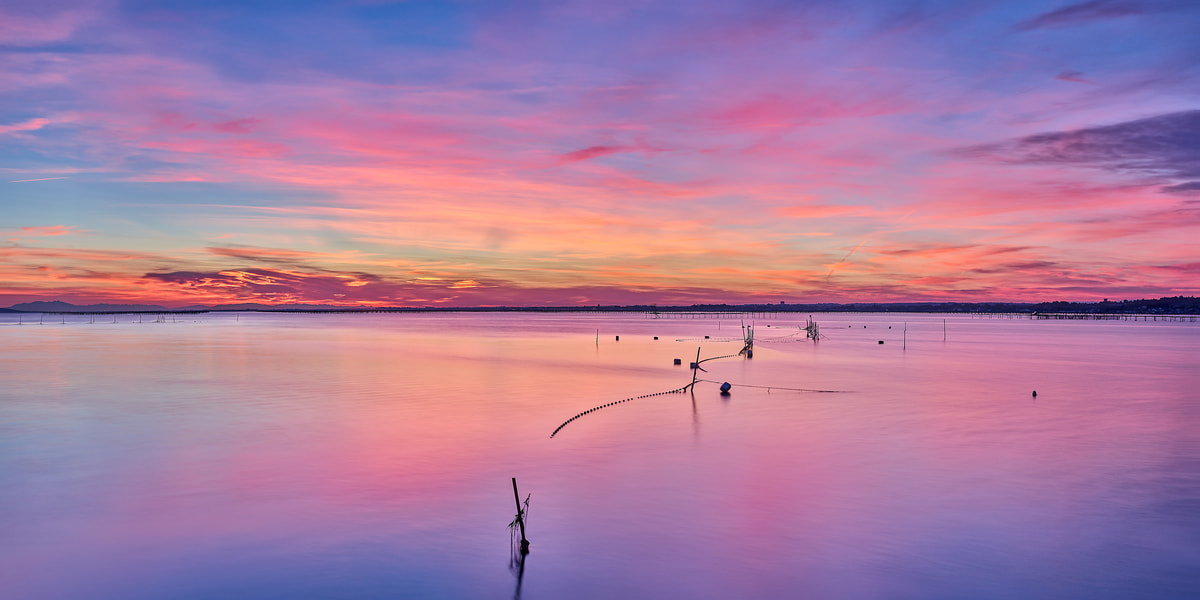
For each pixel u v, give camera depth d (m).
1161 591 16.27
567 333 149.38
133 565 17.48
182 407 39.28
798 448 29.42
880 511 21.41
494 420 35.50
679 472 25.56
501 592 16.25
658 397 44.34
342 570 17.23
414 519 20.55
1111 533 19.67
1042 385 51.38
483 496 22.62
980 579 16.86
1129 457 28.02
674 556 18.16
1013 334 145.75
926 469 26.11
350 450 28.66
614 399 43.25
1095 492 23.36
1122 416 37.53
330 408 39.06
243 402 41.22
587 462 26.91
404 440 30.56
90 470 25.52
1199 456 28.23
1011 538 19.30
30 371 59.03
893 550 18.52
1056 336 134.62
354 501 22.09
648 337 130.12
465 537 19.25
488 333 149.38
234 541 18.89
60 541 18.94
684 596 16.11
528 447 29.36
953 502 22.27
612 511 21.33
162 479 24.42
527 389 48.19
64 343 100.69
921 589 16.36
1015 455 28.31
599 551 18.41
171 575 16.95
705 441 30.72
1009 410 39.53
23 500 22.17
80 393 45.00
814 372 61.22
